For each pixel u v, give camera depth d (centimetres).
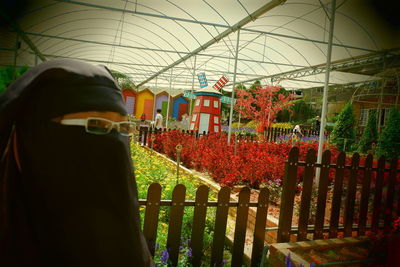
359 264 333
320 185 383
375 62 1497
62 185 103
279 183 655
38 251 105
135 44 1850
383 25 1157
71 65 109
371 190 525
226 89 3800
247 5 1046
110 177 107
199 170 910
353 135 1461
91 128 103
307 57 1734
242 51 1820
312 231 384
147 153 1145
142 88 4200
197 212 319
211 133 1320
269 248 350
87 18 1416
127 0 1147
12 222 104
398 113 1142
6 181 103
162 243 374
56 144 102
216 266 334
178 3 1130
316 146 1119
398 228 365
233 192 652
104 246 105
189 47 1708
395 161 441
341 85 2458
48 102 102
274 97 2706
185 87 3638
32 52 2062
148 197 298
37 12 1338
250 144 1005
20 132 103
